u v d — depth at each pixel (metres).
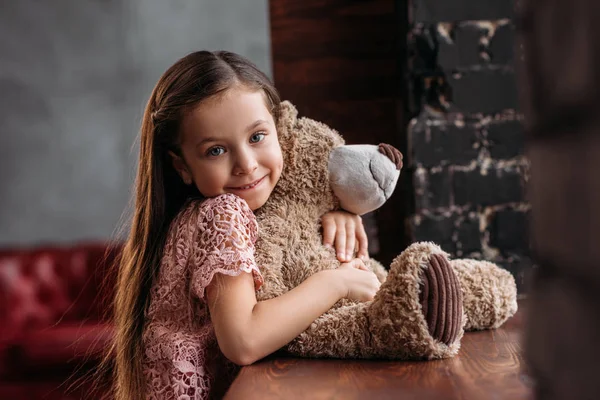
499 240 2.03
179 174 1.03
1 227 3.74
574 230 0.22
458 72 2.01
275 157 0.97
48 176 3.77
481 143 2.03
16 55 3.76
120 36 3.72
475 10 2.00
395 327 0.82
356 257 1.04
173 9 3.62
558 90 0.22
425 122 2.02
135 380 1.01
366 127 2.50
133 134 3.76
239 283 0.86
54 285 3.19
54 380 2.56
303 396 0.69
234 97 0.93
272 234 0.97
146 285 1.04
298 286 0.89
